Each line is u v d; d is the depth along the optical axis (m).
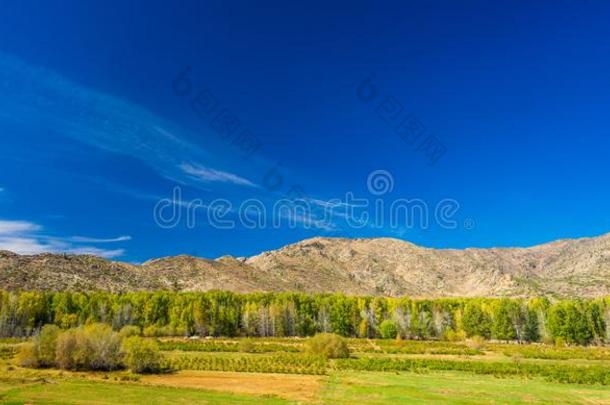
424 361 66.19
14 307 99.94
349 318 120.38
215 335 110.50
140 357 52.91
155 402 35.69
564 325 105.00
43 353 54.81
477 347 93.69
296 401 37.78
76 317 105.69
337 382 48.28
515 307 113.56
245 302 123.12
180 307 112.62
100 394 38.09
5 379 43.81
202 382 47.31
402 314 119.31
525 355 78.31
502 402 39.09
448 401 38.94
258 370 55.97
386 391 43.09
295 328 116.62
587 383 50.19
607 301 111.31
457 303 129.88
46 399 35.06
